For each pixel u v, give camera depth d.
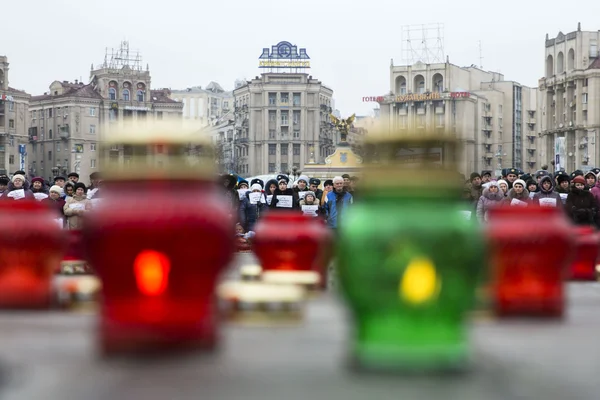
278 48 164.00
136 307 4.17
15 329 5.07
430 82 157.12
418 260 3.83
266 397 3.32
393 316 3.89
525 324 5.45
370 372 3.81
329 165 94.25
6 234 6.14
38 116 158.62
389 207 3.92
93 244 4.15
